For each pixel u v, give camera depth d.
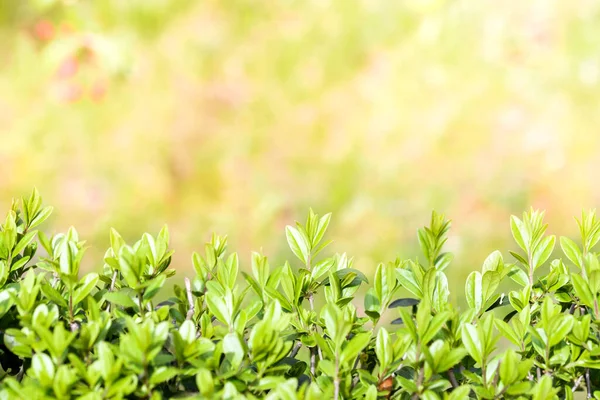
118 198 7.59
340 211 7.32
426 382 1.66
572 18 9.01
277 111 8.73
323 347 1.71
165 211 7.55
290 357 1.93
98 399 1.52
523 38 8.95
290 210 7.36
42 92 8.64
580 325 1.79
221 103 8.77
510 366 1.64
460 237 6.63
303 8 9.90
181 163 8.01
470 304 1.95
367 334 1.65
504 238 6.62
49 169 7.89
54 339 1.60
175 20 9.73
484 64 8.84
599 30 8.84
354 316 1.91
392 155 8.02
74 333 1.62
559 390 1.91
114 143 8.19
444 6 9.48
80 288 1.86
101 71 8.81
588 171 7.53
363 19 9.62
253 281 1.95
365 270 6.54
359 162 7.91
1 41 9.11
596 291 1.87
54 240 2.21
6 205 7.58
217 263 2.15
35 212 2.27
